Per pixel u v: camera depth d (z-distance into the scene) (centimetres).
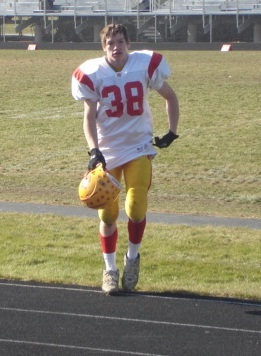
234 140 2047
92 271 880
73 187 1592
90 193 747
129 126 780
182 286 821
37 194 1508
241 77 3219
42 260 936
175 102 800
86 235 1082
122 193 1443
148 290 808
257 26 5444
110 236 792
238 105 2566
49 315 731
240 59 4006
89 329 698
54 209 1317
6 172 1750
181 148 1958
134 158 779
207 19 5544
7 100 2741
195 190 1570
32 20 5991
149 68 780
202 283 841
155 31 5500
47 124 2309
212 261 941
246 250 1002
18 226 1141
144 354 645
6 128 2253
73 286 820
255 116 2377
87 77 772
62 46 5069
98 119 786
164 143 798
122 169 794
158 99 2677
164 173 1723
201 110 2489
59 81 3169
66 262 926
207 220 1245
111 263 798
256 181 1652
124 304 762
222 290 805
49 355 643
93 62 782
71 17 5856
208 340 675
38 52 4728
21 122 2341
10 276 850
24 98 2775
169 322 715
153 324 711
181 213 1318
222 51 4619
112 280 790
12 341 670
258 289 810
